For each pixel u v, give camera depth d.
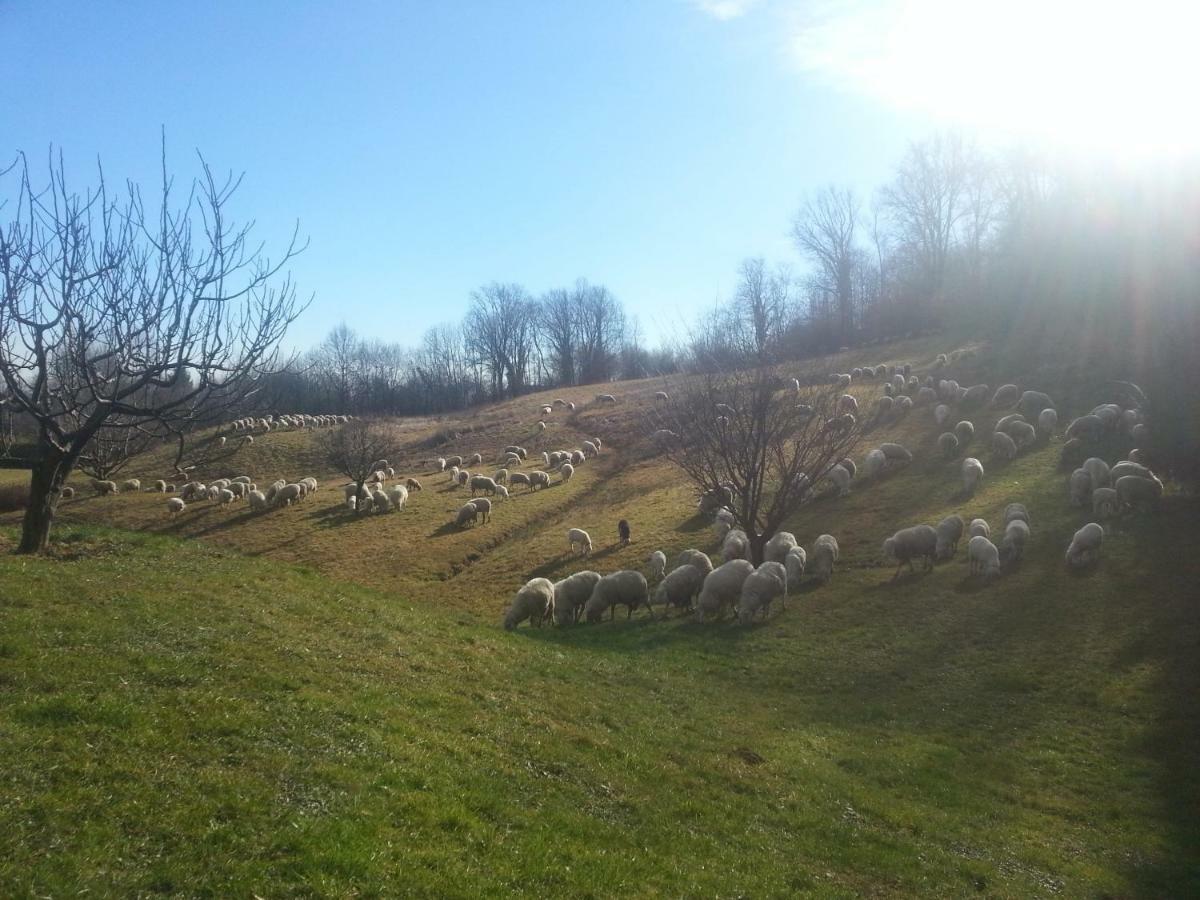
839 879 8.55
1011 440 33.84
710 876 7.77
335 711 9.25
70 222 14.48
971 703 15.66
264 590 14.64
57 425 15.26
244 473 64.06
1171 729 13.80
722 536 31.17
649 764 10.63
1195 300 28.70
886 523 29.12
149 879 5.52
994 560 22.30
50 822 5.90
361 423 60.56
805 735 13.70
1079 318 54.06
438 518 44.72
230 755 7.56
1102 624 18.45
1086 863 9.79
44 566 13.31
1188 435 25.56
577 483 51.06
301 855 6.14
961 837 10.18
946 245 83.06
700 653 19.03
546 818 8.15
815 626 20.66
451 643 14.73
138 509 49.56
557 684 13.75
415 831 7.00
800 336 86.50
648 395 79.88
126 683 8.61
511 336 132.50
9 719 7.23
